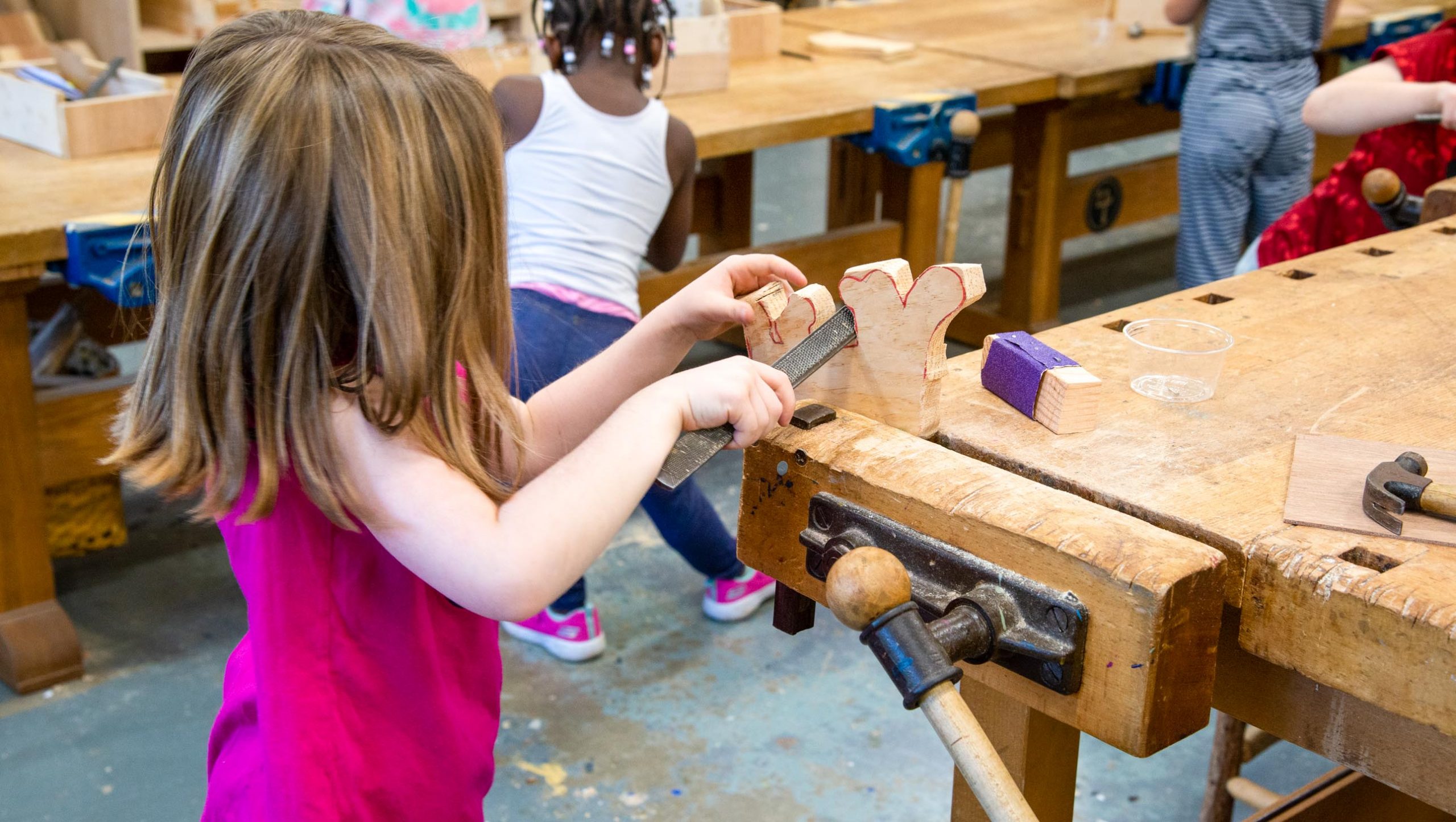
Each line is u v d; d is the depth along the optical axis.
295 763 0.95
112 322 2.98
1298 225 2.48
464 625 1.03
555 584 0.88
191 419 0.90
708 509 2.44
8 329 2.14
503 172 0.99
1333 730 0.90
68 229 2.04
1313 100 2.42
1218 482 0.99
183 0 3.89
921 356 1.06
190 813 2.02
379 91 0.89
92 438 2.38
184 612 2.57
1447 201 1.77
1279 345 1.28
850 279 1.07
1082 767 2.19
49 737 2.18
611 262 2.28
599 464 0.91
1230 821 1.92
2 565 2.25
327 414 0.89
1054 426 1.08
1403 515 0.92
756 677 2.41
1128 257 4.82
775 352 1.12
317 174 0.86
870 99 3.07
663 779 2.12
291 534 0.94
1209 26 3.30
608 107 2.23
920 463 0.99
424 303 0.90
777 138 2.83
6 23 3.33
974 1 4.55
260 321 0.87
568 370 2.23
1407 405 1.14
